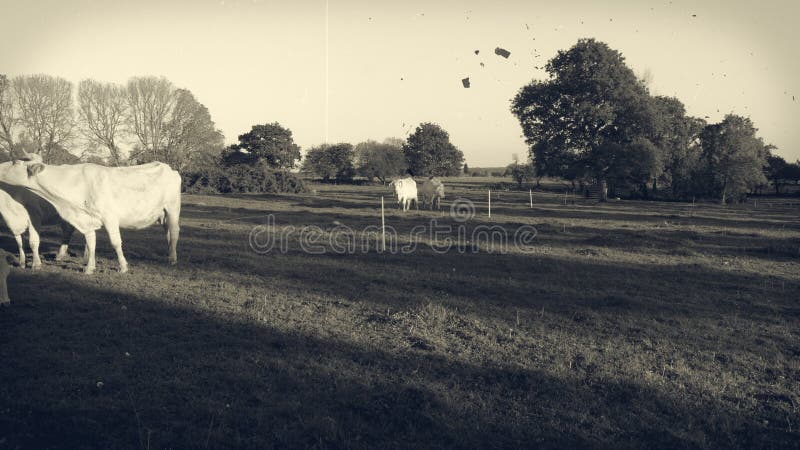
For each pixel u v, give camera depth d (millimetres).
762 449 4898
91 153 51250
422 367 6555
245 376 6012
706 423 5309
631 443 4867
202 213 27391
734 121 55156
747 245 18734
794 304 10344
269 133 80625
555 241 18594
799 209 42750
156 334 7484
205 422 5004
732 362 7090
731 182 52281
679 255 16219
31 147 45125
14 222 11562
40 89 45094
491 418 5258
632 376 6469
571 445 4820
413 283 11398
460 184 84875
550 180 95125
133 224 11992
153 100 54156
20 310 8367
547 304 9852
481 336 7809
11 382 5777
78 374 6004
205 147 58188
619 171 45656
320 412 5227
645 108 46844
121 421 5023
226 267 12625
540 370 6566
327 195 49688
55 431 4809
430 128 101875
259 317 8328
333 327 8039
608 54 48219
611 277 12570
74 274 11086
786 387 6340
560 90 49156
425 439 4836
